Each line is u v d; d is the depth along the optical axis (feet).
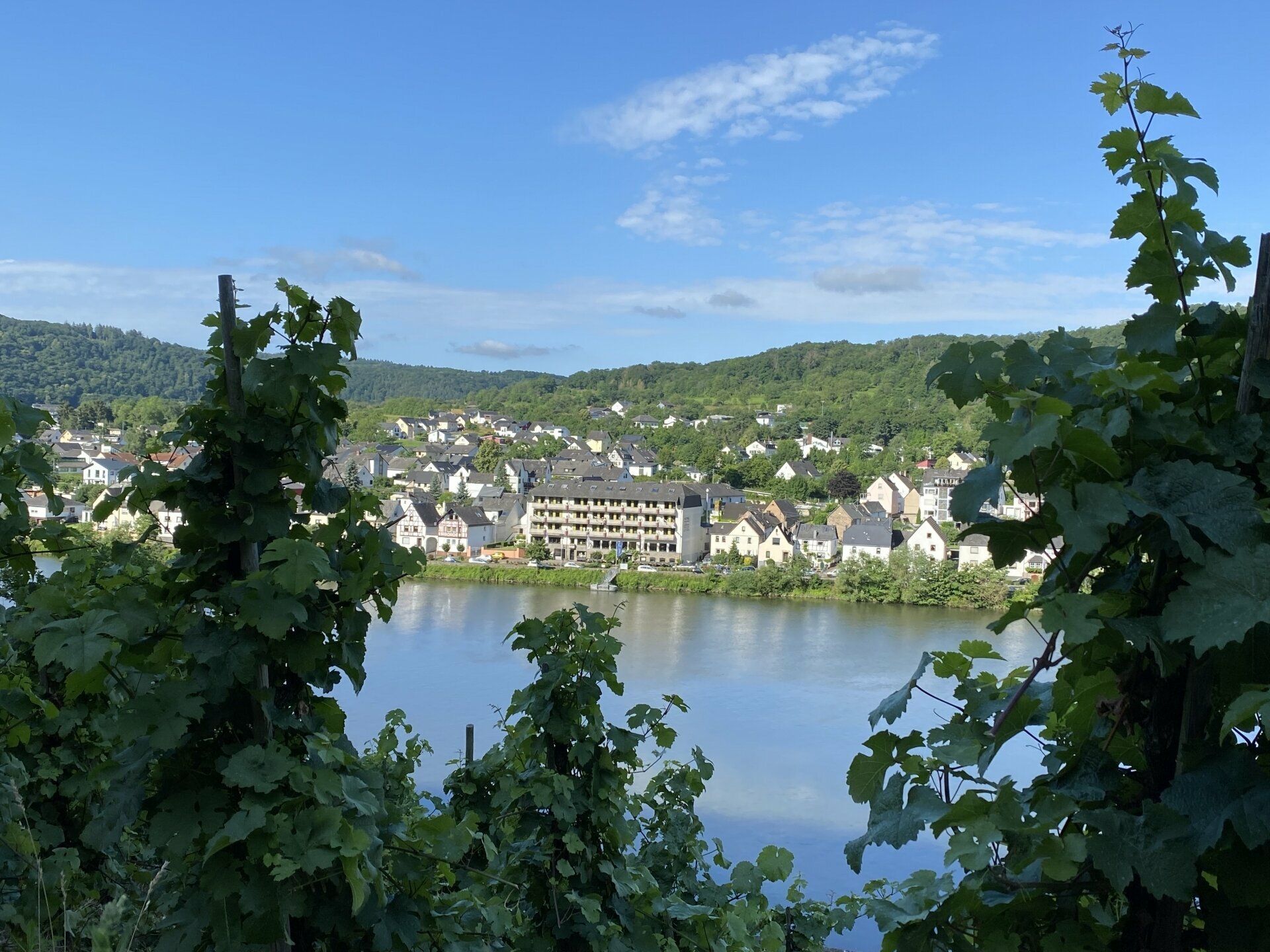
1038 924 6.75
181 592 9.50
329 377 9.53
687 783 20.38
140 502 9.55
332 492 10.00
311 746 9.17
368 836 9.00
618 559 262.67
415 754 22.00
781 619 159.33
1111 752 6.88
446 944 11.19
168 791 9.04
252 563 9.43
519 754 18.13
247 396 9.43
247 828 8.26
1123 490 5.91
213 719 9.01
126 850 16.25
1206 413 6.91
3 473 14.11
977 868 6.16
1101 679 6.90
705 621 156.87
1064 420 5.98
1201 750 6.01
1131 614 6.74
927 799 6.91
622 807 17.03
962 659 7.98
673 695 18.69
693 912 16.14
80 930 11.37
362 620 9.84
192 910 8.90
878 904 7.43
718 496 327.06
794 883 15.81
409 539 269.64
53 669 16.40
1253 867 5.70
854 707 93.71
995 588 172.45
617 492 284.41
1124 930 6.58
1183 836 5.72
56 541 14.28
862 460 420.36
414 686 95.86
